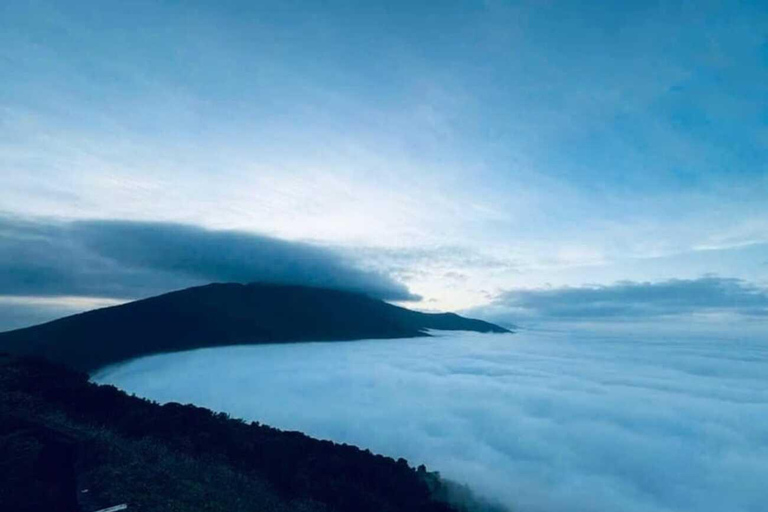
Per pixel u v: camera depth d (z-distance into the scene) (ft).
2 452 47.75
